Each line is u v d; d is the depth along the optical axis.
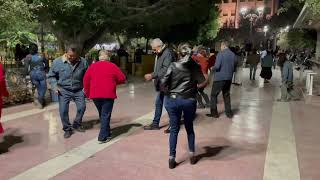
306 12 15.37
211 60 14.33
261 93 15.52
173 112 5.96
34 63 11.10
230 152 6.89
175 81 5.93
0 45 16.62
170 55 7.78
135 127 8.81
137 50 24.50
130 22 19.78
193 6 21.86
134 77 21.73
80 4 14.61
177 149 7.05
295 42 36.25
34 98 11.79
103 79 7.29
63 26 16.98
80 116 8.22
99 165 6.14
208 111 10.84
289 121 9.58
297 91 15.75
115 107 11.52
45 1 13.95
